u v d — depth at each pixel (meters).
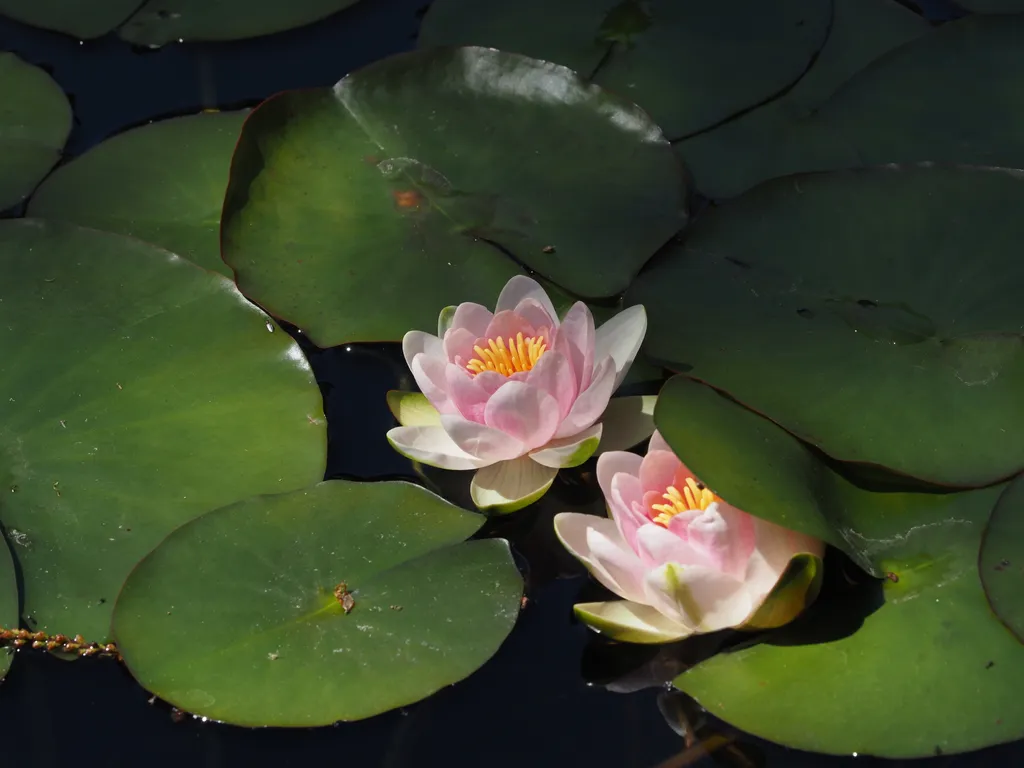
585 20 2.11
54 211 2.05
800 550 1.88
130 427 1.95
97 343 1.97
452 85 2.06
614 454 1.90
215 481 1.93
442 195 2.03
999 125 2.03
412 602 1.89
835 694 1.86
